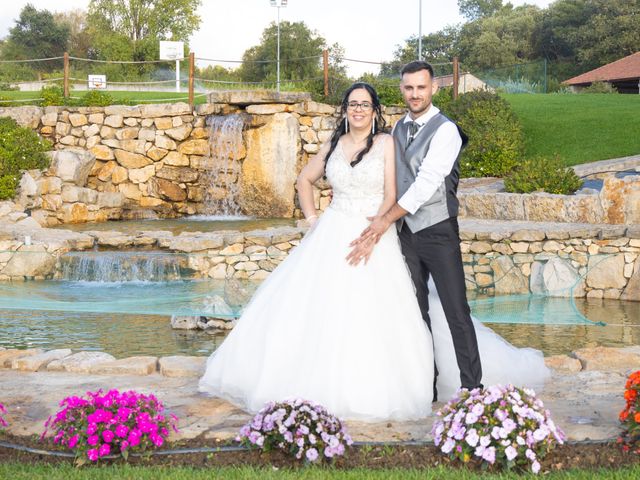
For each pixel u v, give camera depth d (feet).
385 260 13.60
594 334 26.04
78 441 11.34
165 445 11.93
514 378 14.88
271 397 13.03
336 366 12.91
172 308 28.45
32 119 60.49
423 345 13.60
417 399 13.23
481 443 10.71
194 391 15.01
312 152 58.18
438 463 11.08
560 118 63.05
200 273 35.12
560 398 14.19
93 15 176.04
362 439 12.10
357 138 13.96
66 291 33.24
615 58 163.63
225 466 11.07
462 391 11.82
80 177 56.29
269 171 57.57
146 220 55.67
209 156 59.67
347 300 13.24
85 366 16.81
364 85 13.70
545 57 189.98
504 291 29.94
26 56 217.36
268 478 10.26
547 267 29.55
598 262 33.40
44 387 15.40
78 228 49.52
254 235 37.04
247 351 13.85
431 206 13.30
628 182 36.17
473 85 86.94
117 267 35.68
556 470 10.74
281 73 163.02
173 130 59.62
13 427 12.77
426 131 13.25
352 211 13.82
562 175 43.24
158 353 23.75
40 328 27.43
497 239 34.04
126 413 11.47
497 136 54.49
